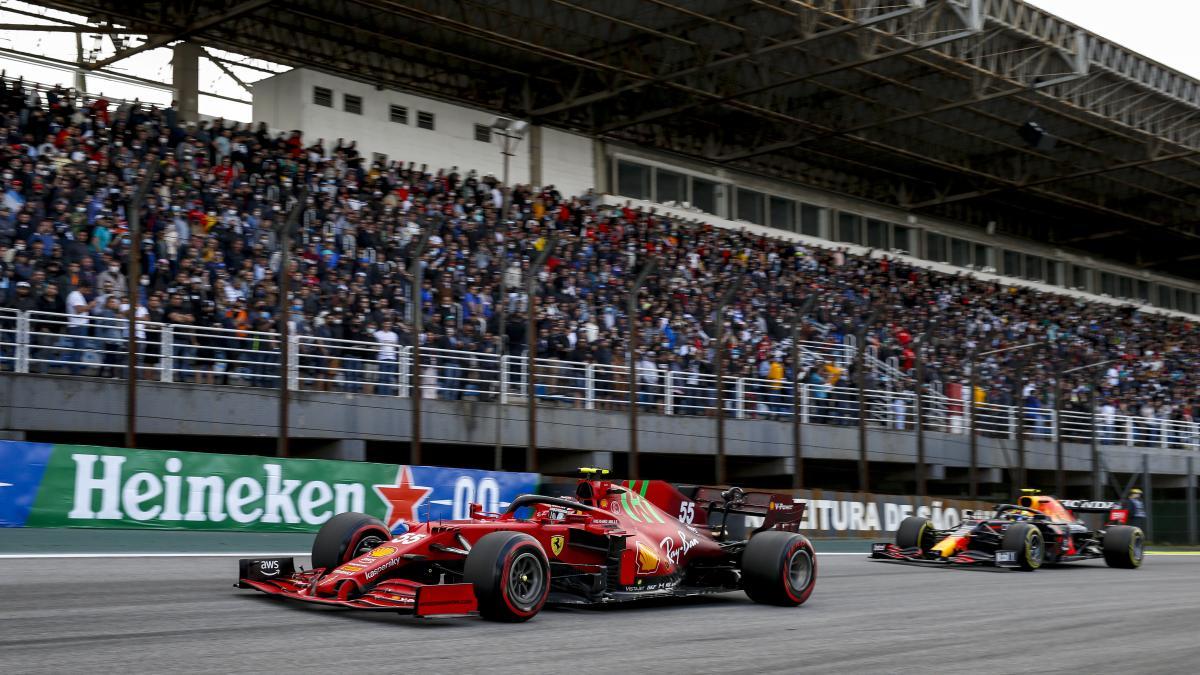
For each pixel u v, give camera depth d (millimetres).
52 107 21609
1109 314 47250
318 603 8992
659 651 8148
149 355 17672
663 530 11016
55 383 17172
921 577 15812
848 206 42000
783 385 26609
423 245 19312
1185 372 43875
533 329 20000
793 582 11289
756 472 26922
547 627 9016
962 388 31422
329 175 24344
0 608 9055
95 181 20188
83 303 17906
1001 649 8930
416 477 17734
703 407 23641
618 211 31875
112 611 9016
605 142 34844
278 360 19562
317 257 21906
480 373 22219
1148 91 34938
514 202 28406
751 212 38812
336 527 9688
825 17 28078
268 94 29344
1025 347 32750
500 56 30500
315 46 28734
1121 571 18797
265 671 6793
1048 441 31719
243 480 15875
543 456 23922
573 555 10102
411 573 9297
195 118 27828
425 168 27656
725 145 37406
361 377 20703
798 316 23109
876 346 31078
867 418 28219
